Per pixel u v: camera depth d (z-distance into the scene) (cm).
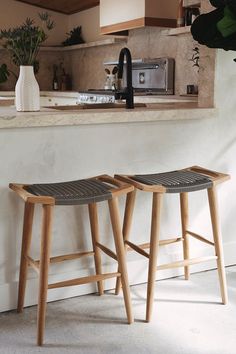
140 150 253
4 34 231
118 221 210
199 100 281
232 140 279
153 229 216
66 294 246
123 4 468
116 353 197
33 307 237
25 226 218
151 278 220
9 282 231
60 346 202
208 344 204
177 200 270
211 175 245
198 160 271
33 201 187
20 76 236
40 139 225
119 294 254
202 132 269
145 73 487
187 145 266
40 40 234
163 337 209
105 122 234
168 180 226
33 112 233
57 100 571
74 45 624
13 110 249
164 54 474
